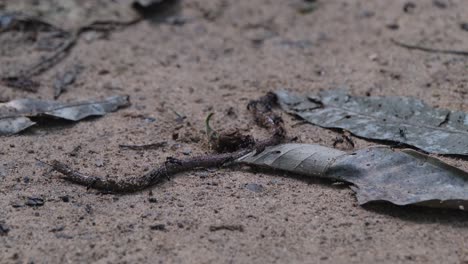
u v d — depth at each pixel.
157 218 4.86
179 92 6.95
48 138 6.05
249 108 6.47
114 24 8.43
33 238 4.66
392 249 4.50
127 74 7.37
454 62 7.41
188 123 6.29
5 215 4.91
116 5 8.81
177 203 5.04
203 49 7.96
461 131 5.81
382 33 8.21
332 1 9.10
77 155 5.75
